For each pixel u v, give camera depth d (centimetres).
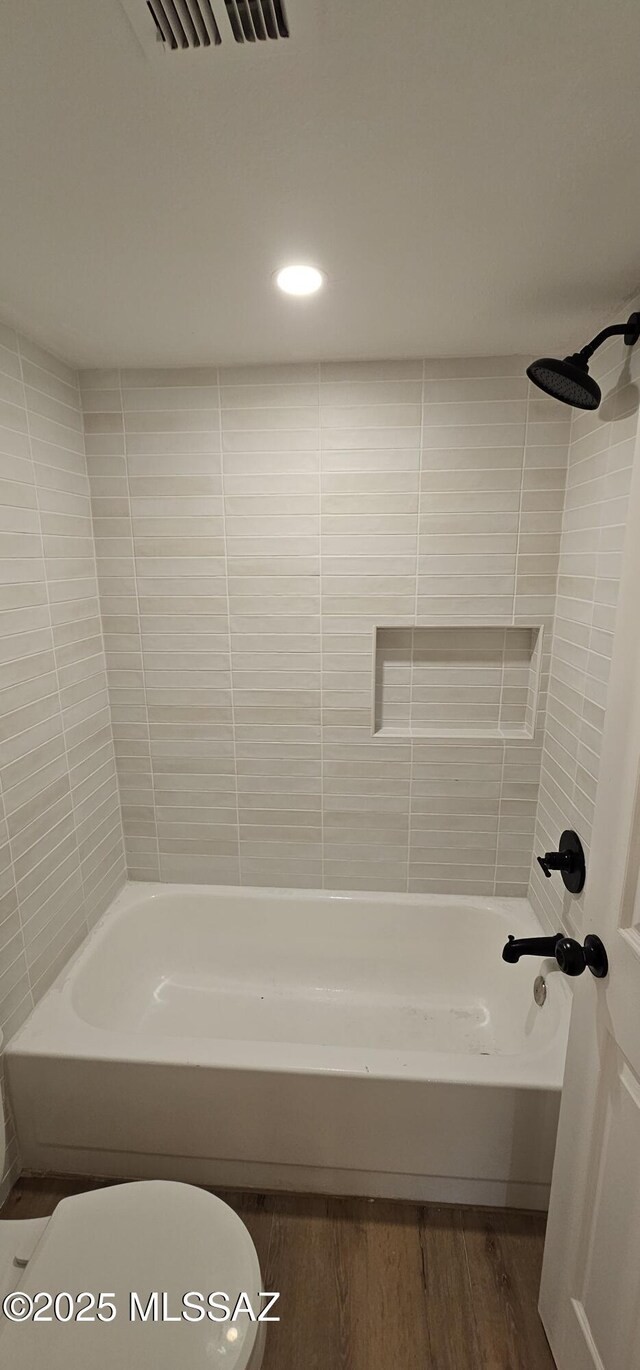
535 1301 116
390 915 194
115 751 195
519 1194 130
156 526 175
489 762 185
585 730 144
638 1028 74
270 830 199
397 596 174
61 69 64
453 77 65
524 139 75
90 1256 92
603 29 59
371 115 71
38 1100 135
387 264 107
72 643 164
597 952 84
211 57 62
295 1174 135
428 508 167
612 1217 82
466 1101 125
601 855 84
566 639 159
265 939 200
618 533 126
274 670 184
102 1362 79
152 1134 135
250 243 99
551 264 106
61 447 156
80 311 126
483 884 196
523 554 167
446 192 86
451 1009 185
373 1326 113
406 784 190
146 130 73
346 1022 181
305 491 169
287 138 75
